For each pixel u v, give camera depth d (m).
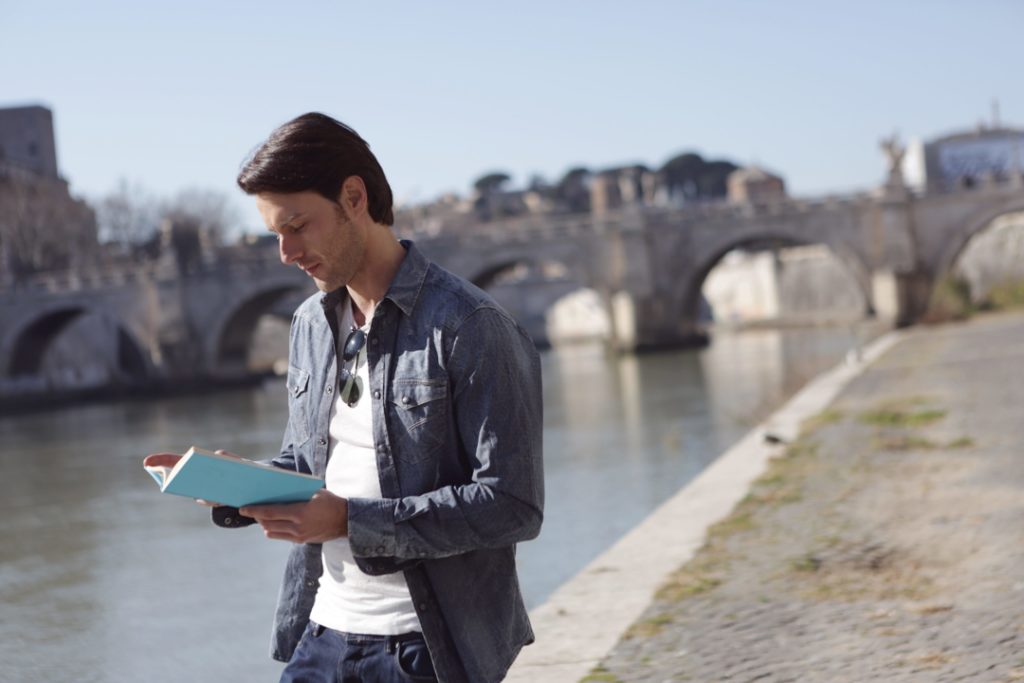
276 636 2.91
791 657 5.46
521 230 71.69
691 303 72.38
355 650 2.64
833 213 67.12
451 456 2.60
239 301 72.44
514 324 2.66
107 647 10.79
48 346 76.00
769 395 31.03
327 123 2.57
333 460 2.71
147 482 24.83
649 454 22.12
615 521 14.95
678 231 70.31
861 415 17.47
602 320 98.56
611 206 99.31
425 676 2.60
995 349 31.33
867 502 9.74
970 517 8.61
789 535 8.57
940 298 60.44
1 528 19.66
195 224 77.94
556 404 37.47
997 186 64.38
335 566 2.72
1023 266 70.50
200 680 9.35
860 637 5.69
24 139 88.38
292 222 2.52
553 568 12.09
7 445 39.41
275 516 2.41
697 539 8.70
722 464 13.08
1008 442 12.64
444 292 2.60
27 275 78.00
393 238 2.70
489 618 2.66
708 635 6.00
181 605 12.31
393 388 2.59
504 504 2.52
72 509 21.44
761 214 68.81
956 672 4.97
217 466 2.32
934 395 19.73
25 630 11.75
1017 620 5.69
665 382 42.94
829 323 82.88
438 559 2.60
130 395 70.38
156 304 72.81
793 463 12.62
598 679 5.34
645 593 7.04
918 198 65.50
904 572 7.05
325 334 2.77
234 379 71.88
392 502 2.49
